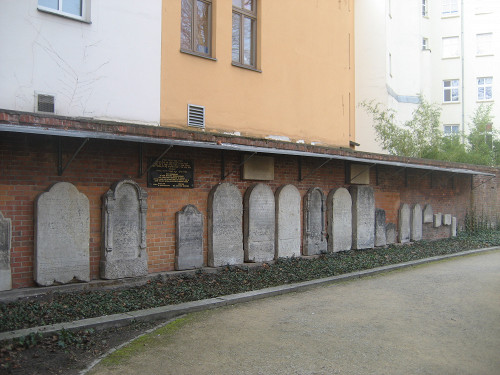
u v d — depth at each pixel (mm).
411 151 19266
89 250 7824
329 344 5629
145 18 9008
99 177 7969
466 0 32219
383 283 9461
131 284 8039
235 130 10773
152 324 6332
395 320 6723
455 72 32438
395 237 14898
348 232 12719
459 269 11359
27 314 6125
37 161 7266
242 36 11328
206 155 9633
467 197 19391
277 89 11922
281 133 12008
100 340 5613
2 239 6777
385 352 5375
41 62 7586
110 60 8453
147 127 7406
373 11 23656
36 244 7086
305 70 12781
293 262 10664
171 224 9000
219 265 9539
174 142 7707
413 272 10859
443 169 15672
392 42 25250
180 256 8977
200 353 5273
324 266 10477
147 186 8633
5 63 7219
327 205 12344
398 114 25531
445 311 7262
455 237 17766
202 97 10047
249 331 6094
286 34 12266
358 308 7391
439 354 5324
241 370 4809
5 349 5008
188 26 10156
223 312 7000
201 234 9367
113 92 8492
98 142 7969
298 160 11672
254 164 10398
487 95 31812
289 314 6957
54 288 7195
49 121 6312
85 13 8227
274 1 11977
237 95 10859
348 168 13031
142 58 8945
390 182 14852
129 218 8195
